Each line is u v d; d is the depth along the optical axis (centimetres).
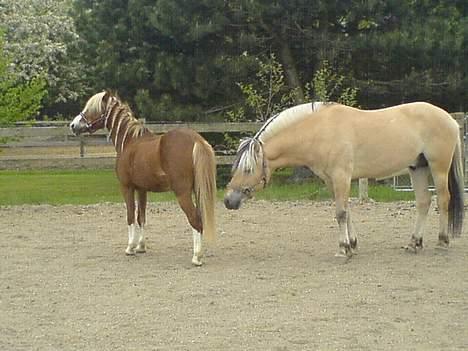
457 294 770
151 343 617
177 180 902
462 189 980
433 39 1841
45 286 828
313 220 1259
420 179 978
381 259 945
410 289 791
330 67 1912
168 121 1927
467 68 1944
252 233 1144
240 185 918
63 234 1165
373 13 1884
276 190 1630
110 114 987
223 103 2000
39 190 1867
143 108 1897
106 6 2058
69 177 2314
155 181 927
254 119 1919
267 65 1816
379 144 929
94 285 829
